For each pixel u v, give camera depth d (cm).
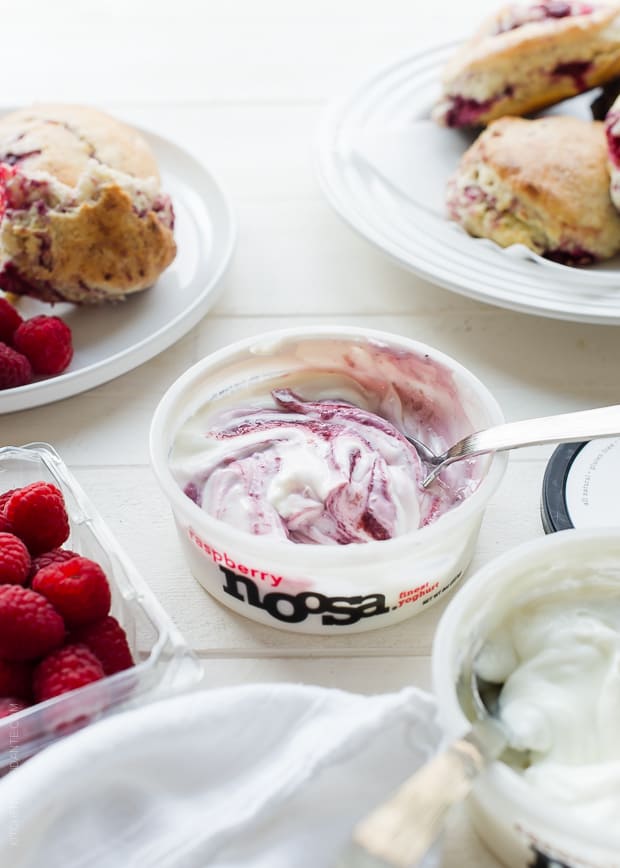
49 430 60
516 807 42
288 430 54
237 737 44
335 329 56
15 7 95
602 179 65
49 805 43
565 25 68
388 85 77
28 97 82
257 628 52
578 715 45
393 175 69
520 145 65
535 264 64
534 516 56
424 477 54
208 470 53
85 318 65
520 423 52
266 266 69
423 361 55
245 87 83
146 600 49
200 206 71
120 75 85
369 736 43
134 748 43
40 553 51
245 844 42
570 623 47
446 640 45
